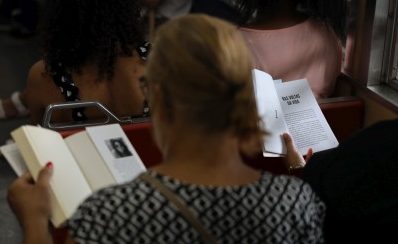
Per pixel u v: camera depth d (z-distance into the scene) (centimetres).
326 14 194
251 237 83
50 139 125
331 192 117
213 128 80
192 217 80
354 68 202
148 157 170
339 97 199
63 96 180
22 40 517
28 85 185
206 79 77
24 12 516
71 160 126
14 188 112
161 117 83
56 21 173
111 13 172
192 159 84
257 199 84
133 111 181
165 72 80
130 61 178
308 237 89
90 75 177
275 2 193
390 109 182
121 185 84
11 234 258
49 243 109
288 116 169
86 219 82
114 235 80
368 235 114
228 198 82
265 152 155
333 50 197
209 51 78
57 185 115
